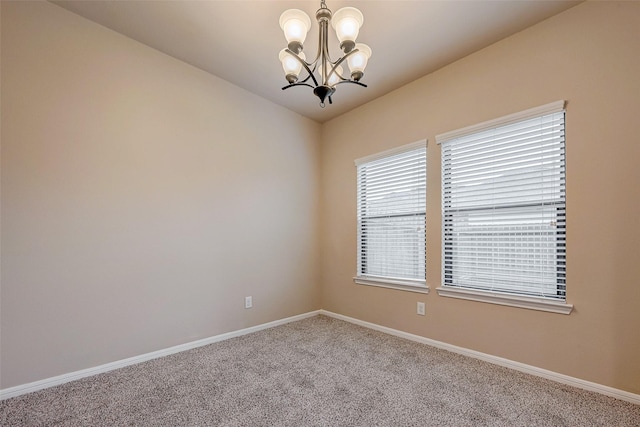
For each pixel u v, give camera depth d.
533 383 1.99
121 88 2.30
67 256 2.04
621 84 1.80
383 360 2.37
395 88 3.06
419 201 2.87
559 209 2.04
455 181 2.60
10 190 1.85
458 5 1.96
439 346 2.63
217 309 2.83
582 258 1.92
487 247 2.39
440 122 2.69
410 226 2.94
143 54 2.43
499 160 2.33
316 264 3.84
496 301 2.29
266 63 2.69
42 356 1.93
